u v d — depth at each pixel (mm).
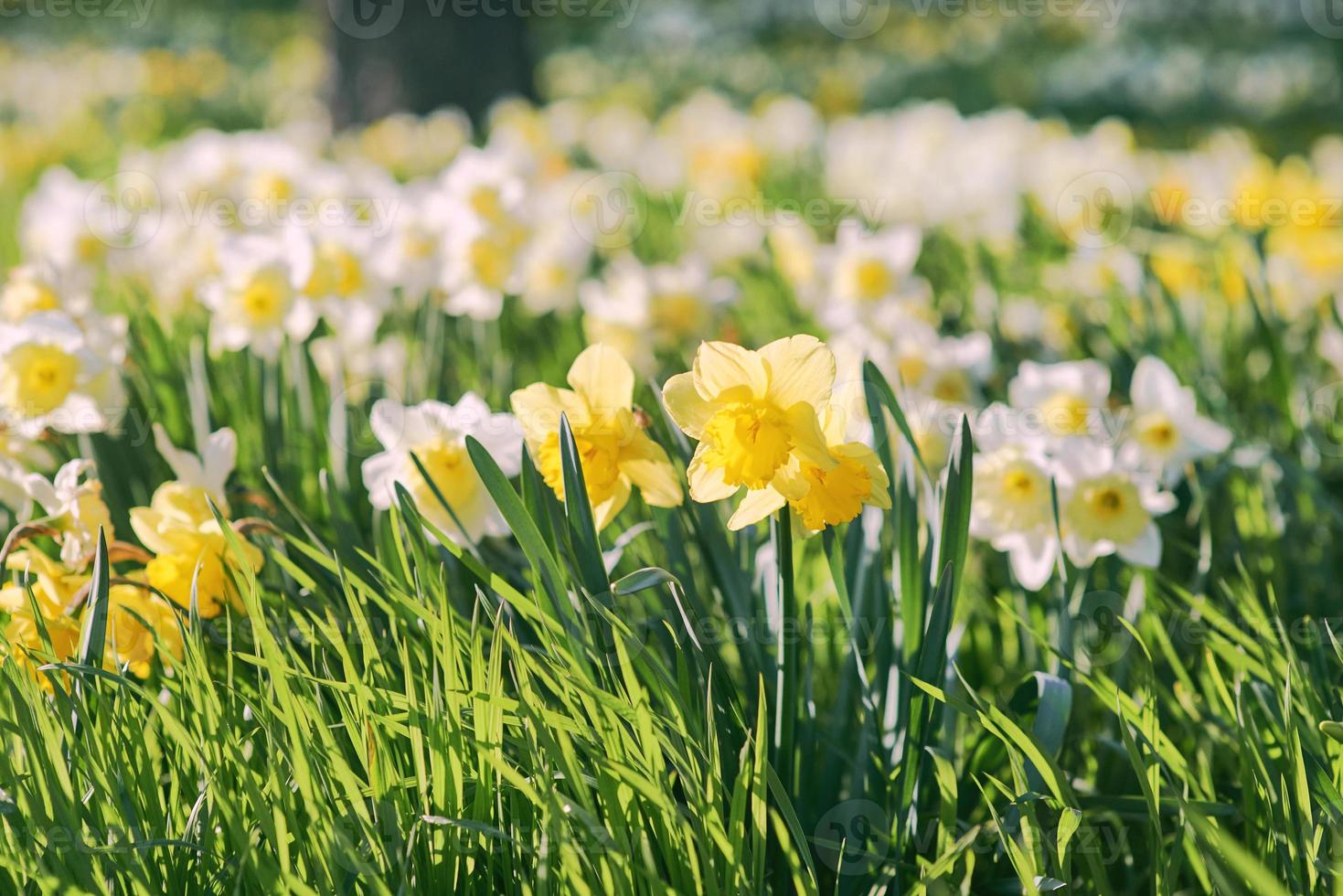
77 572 2938
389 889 2779
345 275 3373
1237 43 17156
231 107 14828
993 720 2828
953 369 3330
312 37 18031
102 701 2838
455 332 3564
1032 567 3043
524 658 2832
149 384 3258
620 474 2889
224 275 3305
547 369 3529
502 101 9688
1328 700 2939
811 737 2924
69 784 2803
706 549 2965
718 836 2791
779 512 2857
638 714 2809
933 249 4781
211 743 2818
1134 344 3439
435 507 2973
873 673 2984
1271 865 2852
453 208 3473
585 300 3604
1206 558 3066
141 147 8719
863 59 18844
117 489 3139
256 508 3119
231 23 21953
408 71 9586
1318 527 3217
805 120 7637
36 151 8453
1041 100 15898
